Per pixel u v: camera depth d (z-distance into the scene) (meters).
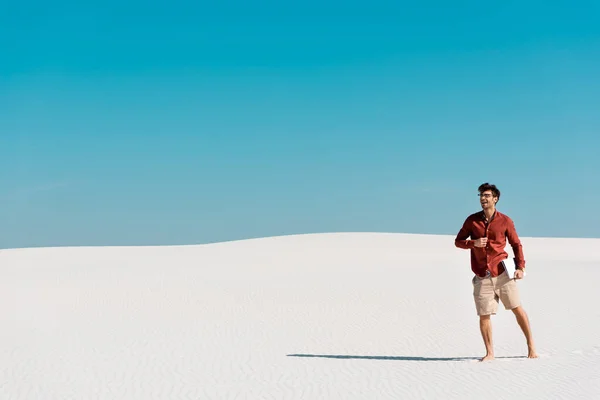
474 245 9.45
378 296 18.70
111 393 8.20
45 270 28.42
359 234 56.12
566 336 11.98
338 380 8.61
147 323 14.36
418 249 43.62
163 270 27.91
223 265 30.77
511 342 11.59
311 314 15.51
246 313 15.76
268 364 9.86
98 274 26.06
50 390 8.41
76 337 12.59
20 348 11.43
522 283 21.92
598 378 7.93
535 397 7.29
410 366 9.42
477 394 7.53
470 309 16.16
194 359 10.34
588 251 42.97
